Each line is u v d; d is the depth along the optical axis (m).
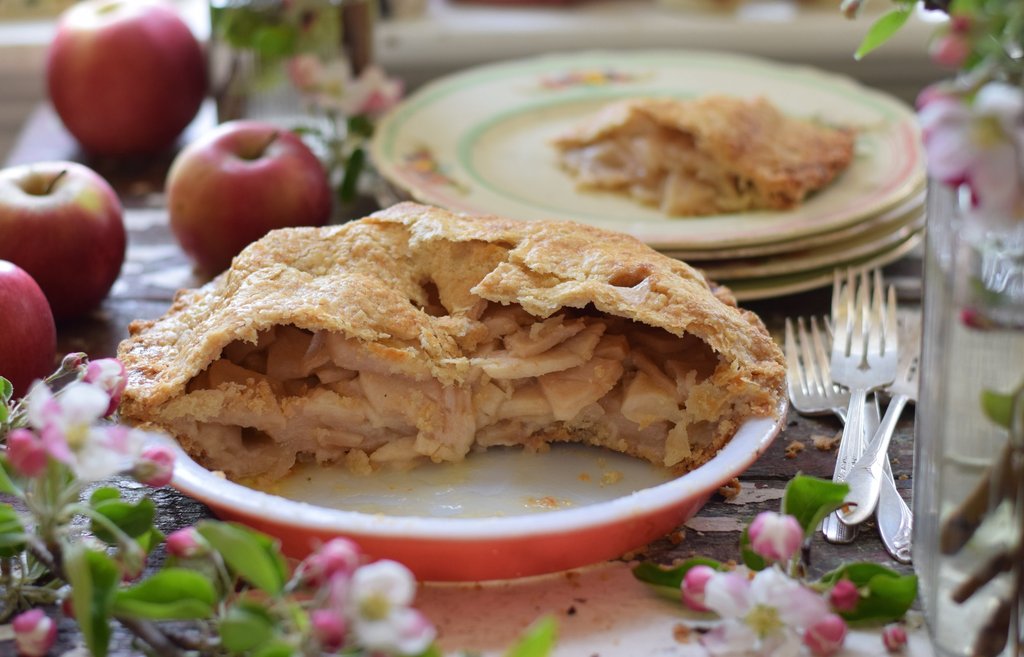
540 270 0.81
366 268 0.83
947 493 0.70
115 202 0.92
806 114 1.08
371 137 1.06
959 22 0.66
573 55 1.22
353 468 0.81
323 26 1.06
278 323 0.79
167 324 0.83
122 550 0.70
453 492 0.80
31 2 1.31
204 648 0.69
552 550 0.73
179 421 0.79
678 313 0.79
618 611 0.73
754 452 0.76
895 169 1.00
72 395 0.69
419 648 0.65
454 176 1.00
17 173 0.91
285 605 0.67
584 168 1.01
